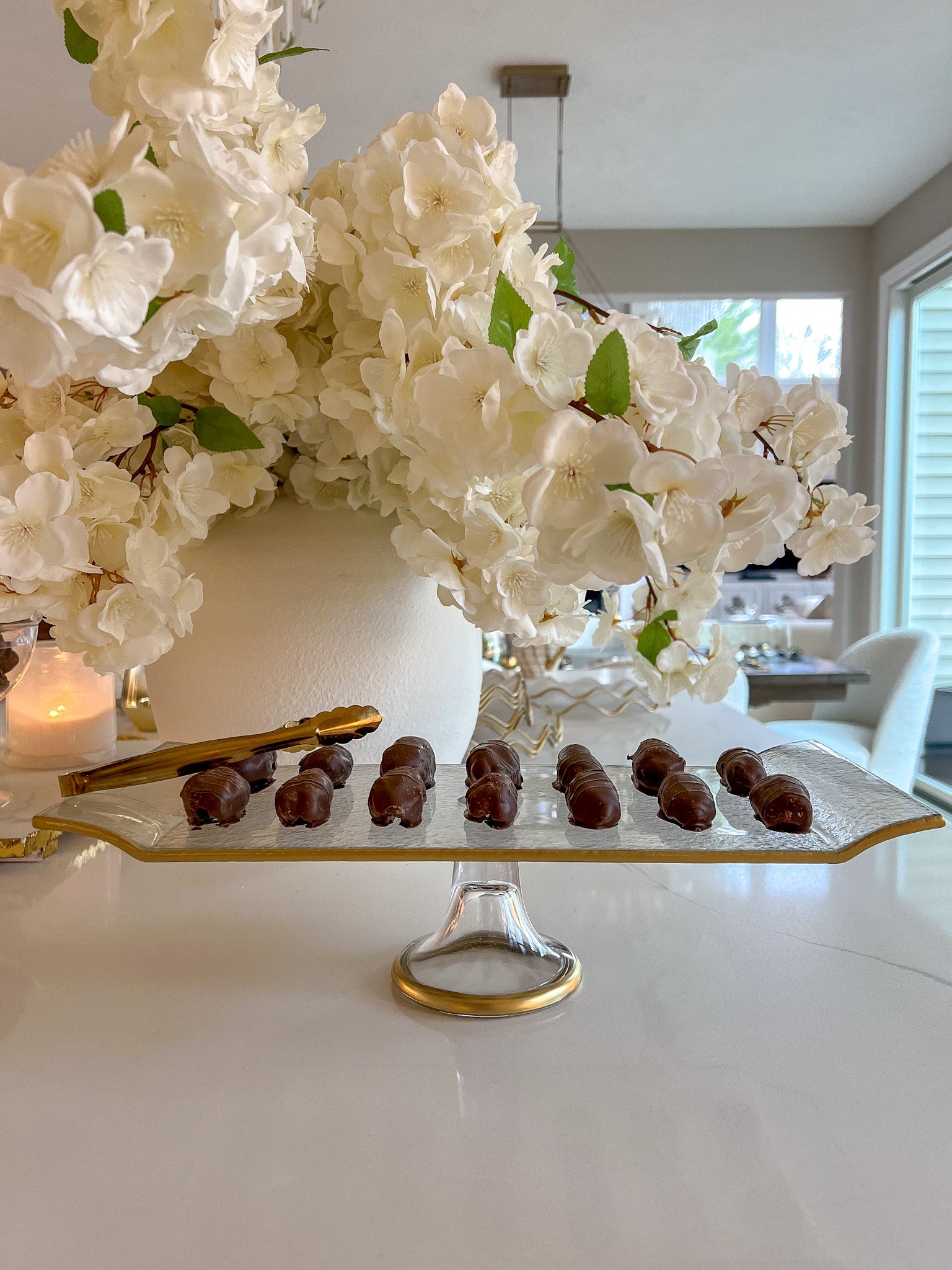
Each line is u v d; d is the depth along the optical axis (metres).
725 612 5.53
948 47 2.80
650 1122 0.45
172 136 0.41
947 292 3.91
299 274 0.43
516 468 0.44
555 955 0.60
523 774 0.67
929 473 4.07
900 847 0.88
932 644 2.95
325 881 0.78
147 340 0.35
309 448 0.70
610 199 4.04
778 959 0.63
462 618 0.81
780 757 0.70
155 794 0.61
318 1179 0.41
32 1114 0.46
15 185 0.29
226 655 0.75
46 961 0.63
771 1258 0.36
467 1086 0.48
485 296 0.51
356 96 3.06
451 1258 0.36
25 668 0.83
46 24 2.56
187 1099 0.47
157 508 0.51
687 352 0.61
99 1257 0.37
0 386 0.48
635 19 2.64
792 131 3.37
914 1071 0.49
